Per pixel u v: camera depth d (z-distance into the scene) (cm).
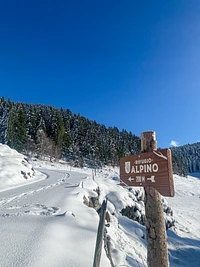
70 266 323
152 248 235
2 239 388
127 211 1192
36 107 6381
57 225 480
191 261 961
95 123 7981
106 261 398
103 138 6725
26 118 5434
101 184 1459
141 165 249
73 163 4756
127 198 1287
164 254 230
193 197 3972
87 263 344
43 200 805
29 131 5188
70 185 1245
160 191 213
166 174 205
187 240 1318
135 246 755
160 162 216
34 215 577
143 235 957
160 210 238
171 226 1485
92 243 428
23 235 410
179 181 5659
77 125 6338
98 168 5034
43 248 357
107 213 834
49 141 5000
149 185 231
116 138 7144
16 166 1714
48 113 6350
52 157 4709
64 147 5284
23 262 312
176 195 3994
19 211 625
